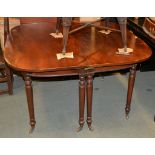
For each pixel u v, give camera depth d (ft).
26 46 6.53
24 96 8.02
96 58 5.96
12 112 7.34
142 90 8.50
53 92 8.30
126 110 7.07
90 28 7.82
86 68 5.68
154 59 9.29
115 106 7.70
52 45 6.63
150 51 6.39
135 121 7.09
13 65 5.55
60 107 7.61
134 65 6.23
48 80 8.89
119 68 6.13
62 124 6.96
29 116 6.78
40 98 7.98
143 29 8.11
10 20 8.56
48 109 7.52
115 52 6.28
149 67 9.53
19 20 8.66
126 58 6.01
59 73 5.80
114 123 7.01
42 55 6.05
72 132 6.68
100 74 9.12
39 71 5.47
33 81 8.79
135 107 7.66
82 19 8.64
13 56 5.96
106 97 8.09
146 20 7.98
